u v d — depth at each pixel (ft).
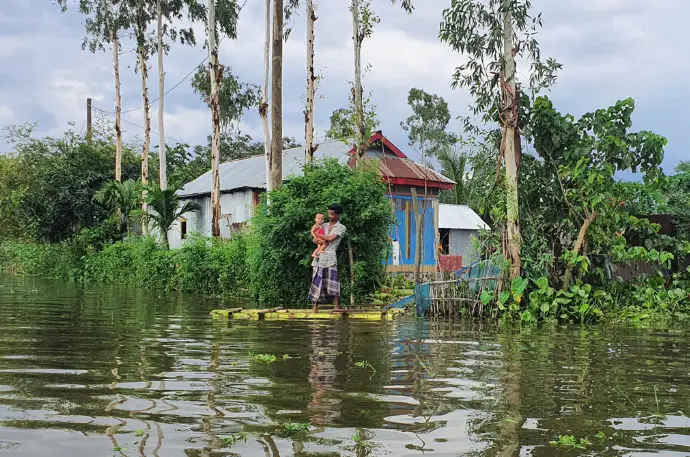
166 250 69.21
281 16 56.54
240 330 29.14
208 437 11.75
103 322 32.40
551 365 20.53
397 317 36.27
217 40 86.33
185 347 23.49
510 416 13.80
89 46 99.71
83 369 18.70
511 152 37.50
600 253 39.60
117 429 12.22
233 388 16.15
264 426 12.59
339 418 13.32
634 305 38.78
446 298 36.68
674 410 14.66
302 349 23.22
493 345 25.12
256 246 48.42
